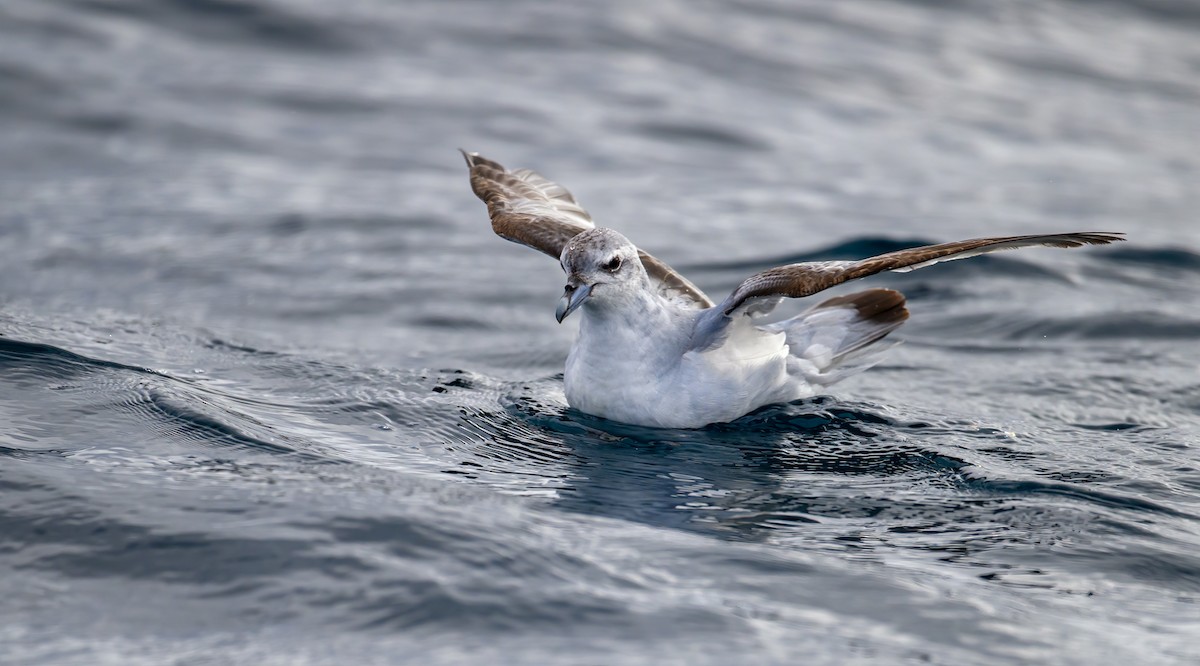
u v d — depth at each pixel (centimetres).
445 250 1869
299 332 1472
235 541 828
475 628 739
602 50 2889
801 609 789
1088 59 3092
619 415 1195
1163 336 1516
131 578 783
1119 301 1653
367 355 1394
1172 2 3466
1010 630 773
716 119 2577
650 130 2500
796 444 1145
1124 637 775
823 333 1272
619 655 717
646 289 1181
